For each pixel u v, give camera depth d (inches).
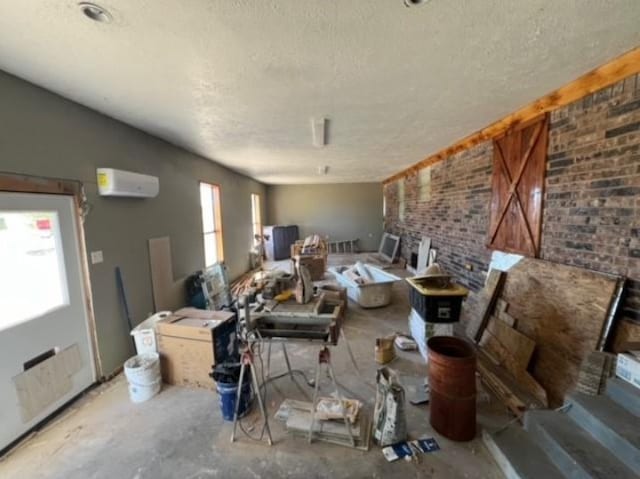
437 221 206.5
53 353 87.1
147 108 102.2
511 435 72.7
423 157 214.4
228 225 247.0
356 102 100.6
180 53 66.9
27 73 75.5
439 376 76.7
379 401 77.1
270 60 70.8
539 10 53.9
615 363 70.7
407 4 51.2
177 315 109.3
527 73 81.3
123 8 51.0
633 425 60.3
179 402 92.9
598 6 53.1
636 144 72.8
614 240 79.0
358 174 309.3
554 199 99.6
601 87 80.8
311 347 128.3
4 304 75.2
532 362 98.7
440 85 88.0
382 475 66.6
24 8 50.4
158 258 140.9
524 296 108.3
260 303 88.1
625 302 75.9
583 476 56.3
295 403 89.0
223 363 90.1
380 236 398.0
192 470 68.6
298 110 107.6
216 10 52.0
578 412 68.5
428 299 109.9
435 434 78.1
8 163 75.9
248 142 155.9
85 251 98.3
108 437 78.5
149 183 123.3
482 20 56.6
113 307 110.5
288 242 372.8
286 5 50.8
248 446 75.4
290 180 354.6
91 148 101.9
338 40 62.7
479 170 148.1
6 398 74.3
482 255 147.1
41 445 75.9
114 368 109.7
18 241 78.5
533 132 107.7
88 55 67.1
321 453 72.9
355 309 174.7
